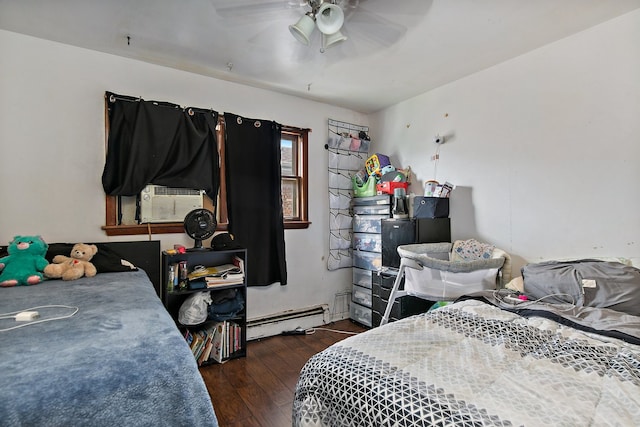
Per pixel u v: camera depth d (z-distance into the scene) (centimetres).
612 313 155
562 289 187
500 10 190
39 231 219
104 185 236
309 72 276
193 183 266
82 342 97
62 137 227
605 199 206
